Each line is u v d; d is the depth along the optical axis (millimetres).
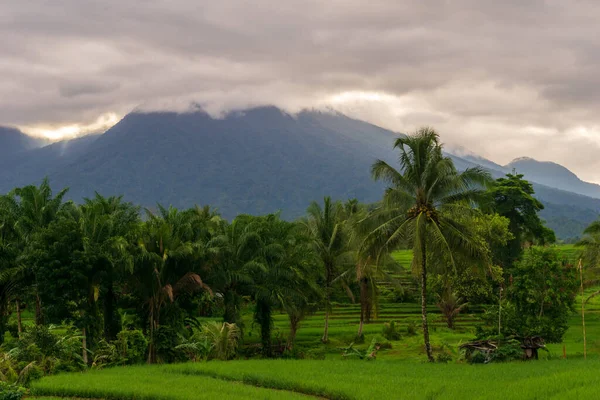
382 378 30453
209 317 67375
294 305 50812
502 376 30750
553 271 47781
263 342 50719
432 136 39656
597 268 59688
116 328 46219
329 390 27469
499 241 67938
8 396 25828
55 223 43094
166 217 48781
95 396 27672
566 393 23922
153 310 44656
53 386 28453
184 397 26094
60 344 36281
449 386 28016
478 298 72625
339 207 60781
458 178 38750
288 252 51875
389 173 39844
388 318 73625
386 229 39594
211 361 37969
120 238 42344
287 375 31250
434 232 39125
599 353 44656
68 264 40938
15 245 46281
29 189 51688
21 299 49625
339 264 57781
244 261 50469
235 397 26062
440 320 71875
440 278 64688
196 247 44906
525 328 46062
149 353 42469
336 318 74000
